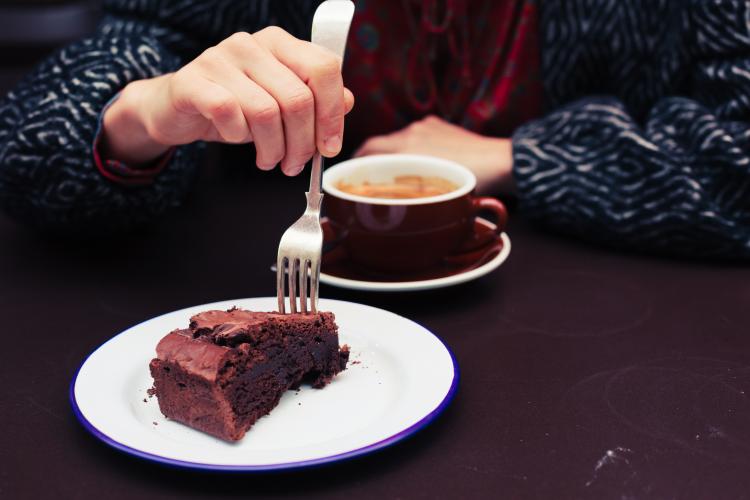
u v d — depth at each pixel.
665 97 0.89
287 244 0.59
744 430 0.52
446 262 0.71
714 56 0.84
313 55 0.58
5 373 0.59
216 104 0.58
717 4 0.83
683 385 0.57
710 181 0.75
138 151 0.74
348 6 0.60
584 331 0.63
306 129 0.58
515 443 0.52
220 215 0.82
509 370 0.58
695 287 0.69
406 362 0.57
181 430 0.52
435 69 1.01
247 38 0.60
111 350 0.58
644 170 0.75
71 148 0.72
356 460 0.50
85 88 0.74
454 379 0.54
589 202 0.76
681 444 0.51
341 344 0.59
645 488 0.48
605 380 0.57
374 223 0.67
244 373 0.52
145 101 0.69
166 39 0.91
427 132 0.92
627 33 0.94
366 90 0.97
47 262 0.74
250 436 0.52
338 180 0.72
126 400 0.54
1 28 1.67
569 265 0.73
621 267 0.73
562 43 0.95
